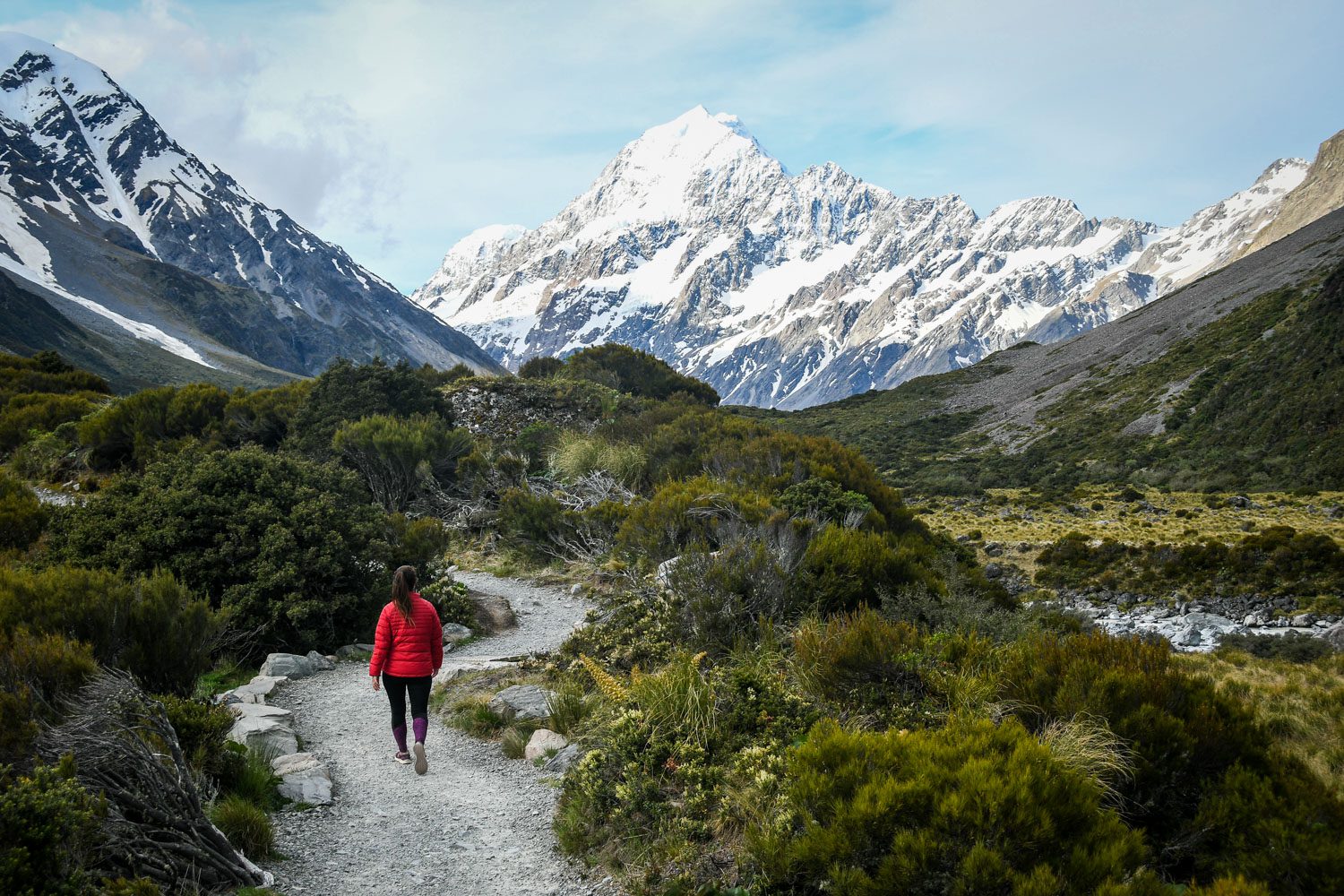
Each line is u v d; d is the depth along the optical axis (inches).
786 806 198.1
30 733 190.1
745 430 1029.8
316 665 403.5
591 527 727.1
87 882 159.3
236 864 190.4
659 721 252.7
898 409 4293.8
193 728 229.6
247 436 1000.2
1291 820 187.5
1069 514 1692.9
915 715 249.4
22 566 441.7
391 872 206.5
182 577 412.2
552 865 212.7
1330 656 609.3
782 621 392.8
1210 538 1167.0
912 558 554.9
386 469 842.2
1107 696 227.8
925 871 163.8
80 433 1010.7
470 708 335.0
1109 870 160.6
